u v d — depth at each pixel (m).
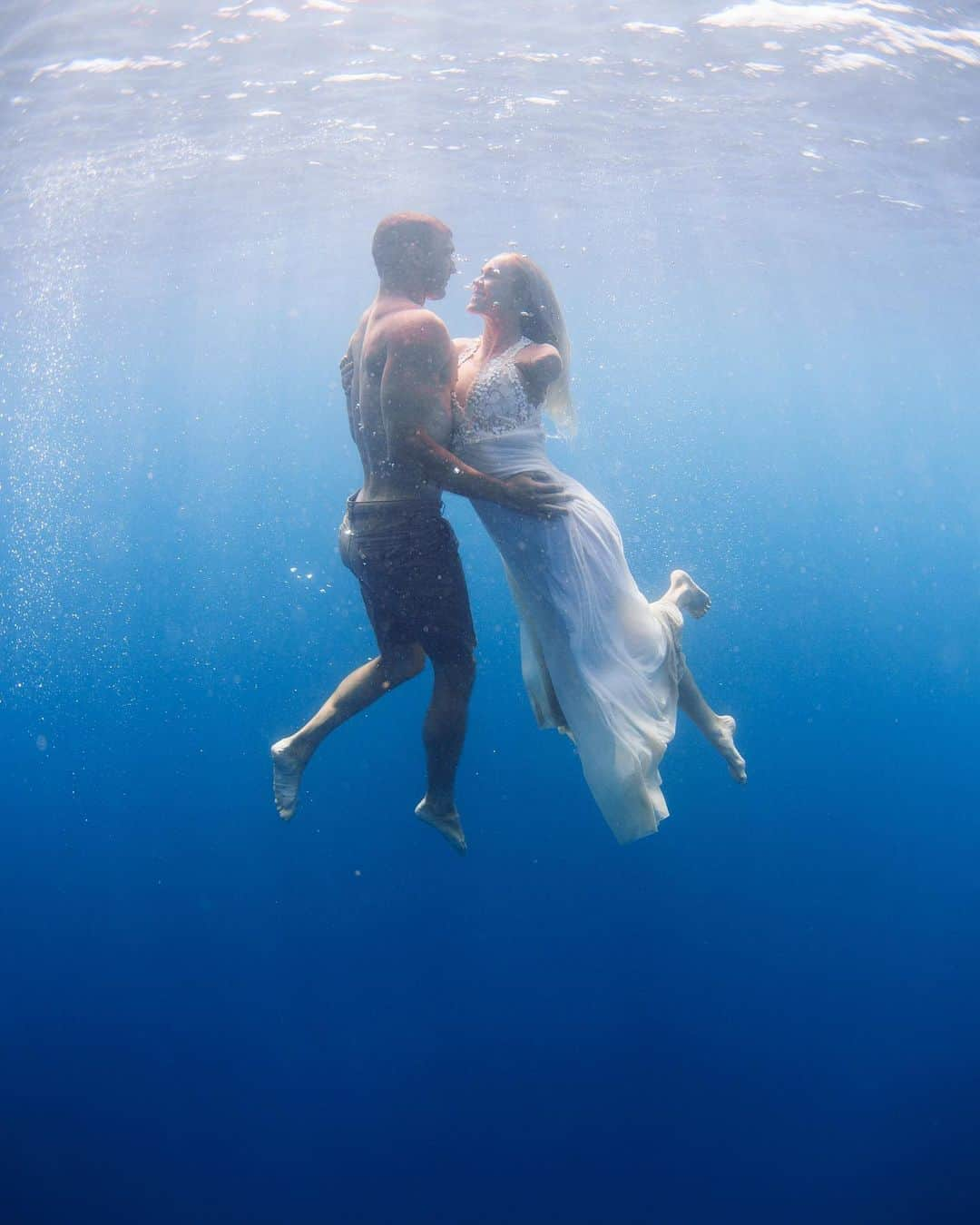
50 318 22.02
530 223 17.08
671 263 20.53
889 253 18.73
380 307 4.58
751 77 10.12
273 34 8.87
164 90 10.05
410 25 8.80
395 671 5.25
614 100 10.89
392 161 13.34
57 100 10.02
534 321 4.78
